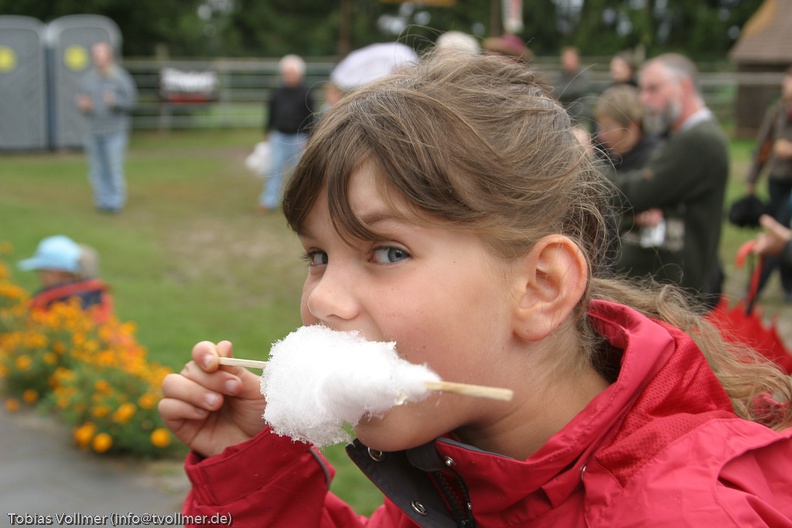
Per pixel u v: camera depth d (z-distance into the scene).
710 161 3.86
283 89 11.46
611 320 1.50
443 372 1.23
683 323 1.65
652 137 4.51
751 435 1.28
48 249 5.71
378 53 6.95
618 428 1.31
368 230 1.21
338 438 1.20
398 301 1.20
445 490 1.42
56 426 4.56
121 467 4.07
